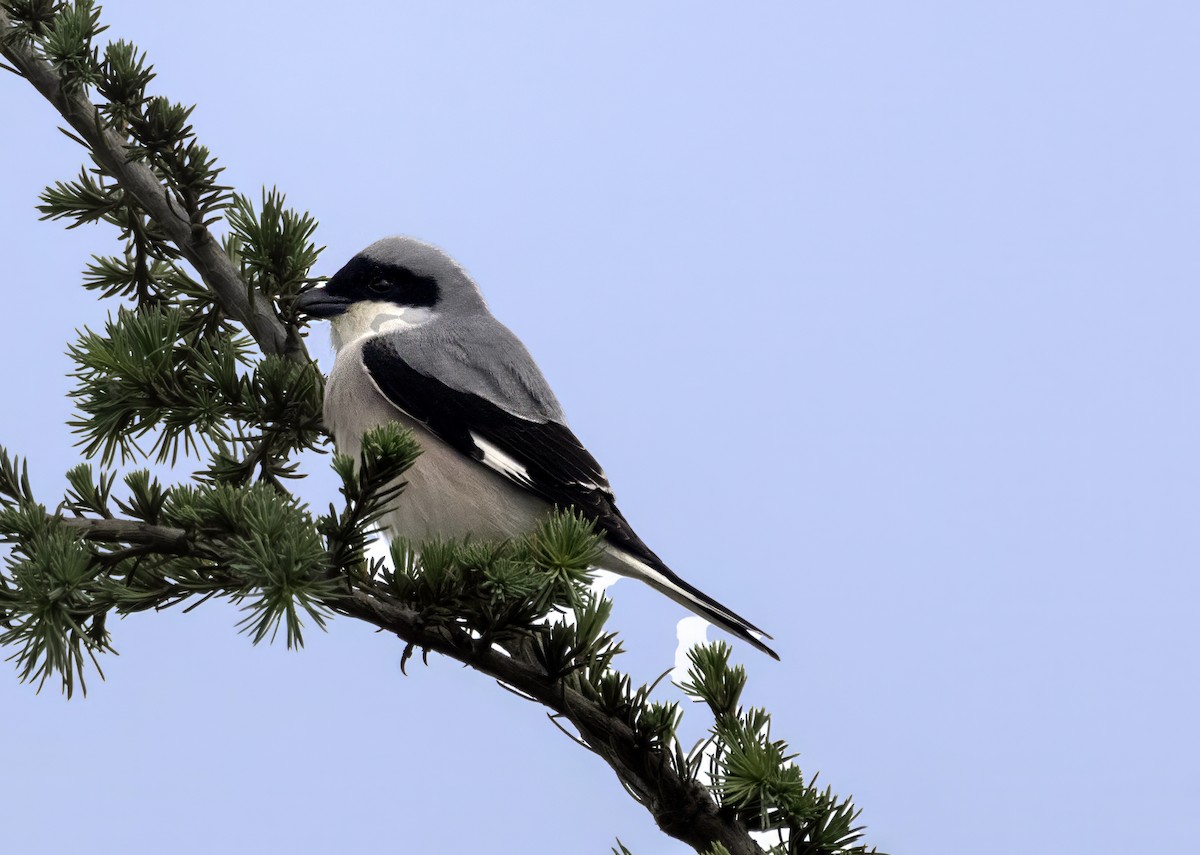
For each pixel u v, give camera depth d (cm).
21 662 586
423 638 645
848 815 637
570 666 659
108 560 602
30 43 845
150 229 904
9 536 608
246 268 895
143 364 784
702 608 848
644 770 661
